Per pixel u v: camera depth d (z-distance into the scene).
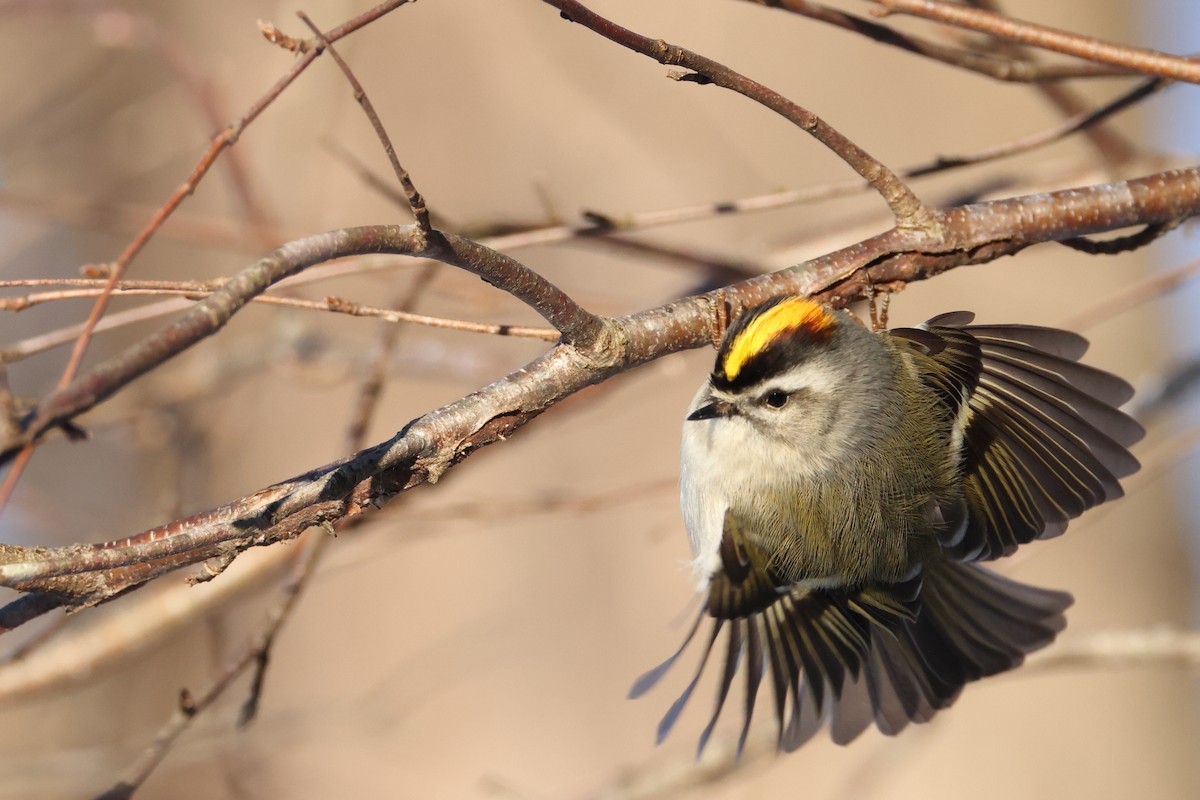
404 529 10.56
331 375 12.06
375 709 11.05
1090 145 9.28
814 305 6.49
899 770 12.48
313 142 11.70
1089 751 12.49
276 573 9.55
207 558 5.35
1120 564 12.96
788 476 6.64
